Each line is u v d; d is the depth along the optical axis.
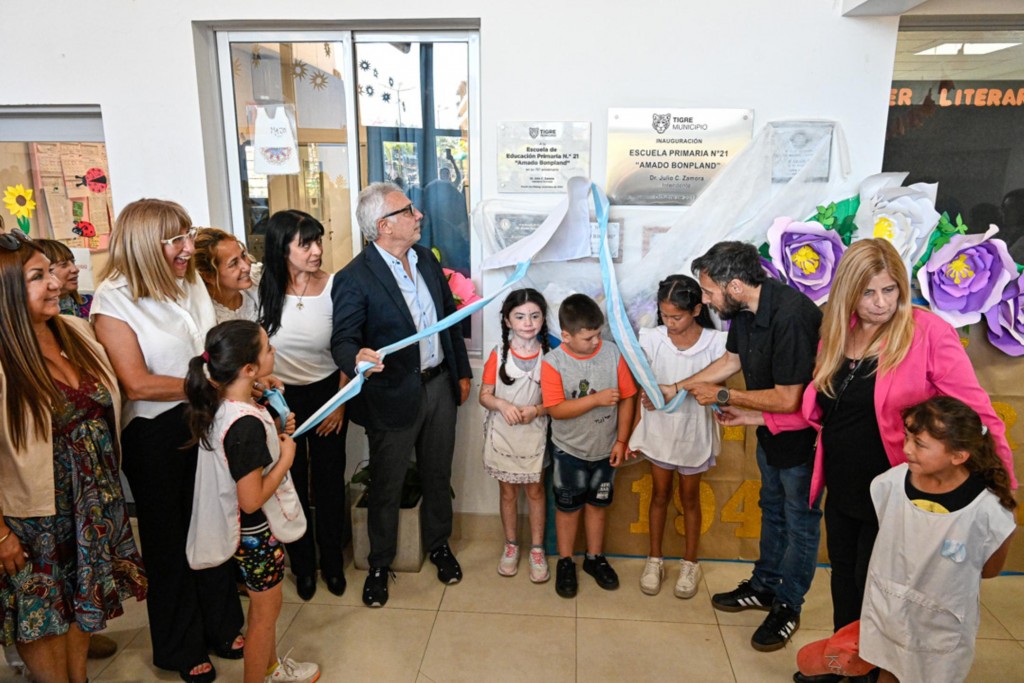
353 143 2.66
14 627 1.70
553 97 2.43
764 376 2.04
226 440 1.69
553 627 2.29
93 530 1.76
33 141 2.72
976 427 1.52
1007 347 2.37
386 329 2.28
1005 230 2.54
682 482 2.42
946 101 2.46
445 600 2.44
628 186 2.47
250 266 2.23
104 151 2.70
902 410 1.67
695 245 2.46
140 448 1.88
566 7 2.36
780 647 2.17
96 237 2.78
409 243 2.28
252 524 1.81
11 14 2.50
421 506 2.63
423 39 2.56
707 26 2.35
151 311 1.87
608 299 2.35
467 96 2.61
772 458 2.10
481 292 2.64
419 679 2.05
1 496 1.63
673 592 2.48
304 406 2.33
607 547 2.71
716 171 2.45
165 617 1.98
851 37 2.32
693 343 2.34
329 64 2.61
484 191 2.53
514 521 2.58
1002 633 2.21
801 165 2.41
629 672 2.08
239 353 1.68
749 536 2.62
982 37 2.40
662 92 2.40
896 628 1.67
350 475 2.86
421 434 2.50
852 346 1.78
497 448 2.44
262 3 2.43
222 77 2.63
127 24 2.49
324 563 2.49
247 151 2.71
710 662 2.12
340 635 2.25
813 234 2.27
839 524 1.88
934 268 2.28
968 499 1.57
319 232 2.22
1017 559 2.51
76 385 1.73
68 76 2.54
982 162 2.49
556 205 2.51
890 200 2.30
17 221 2.79
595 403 2.30
